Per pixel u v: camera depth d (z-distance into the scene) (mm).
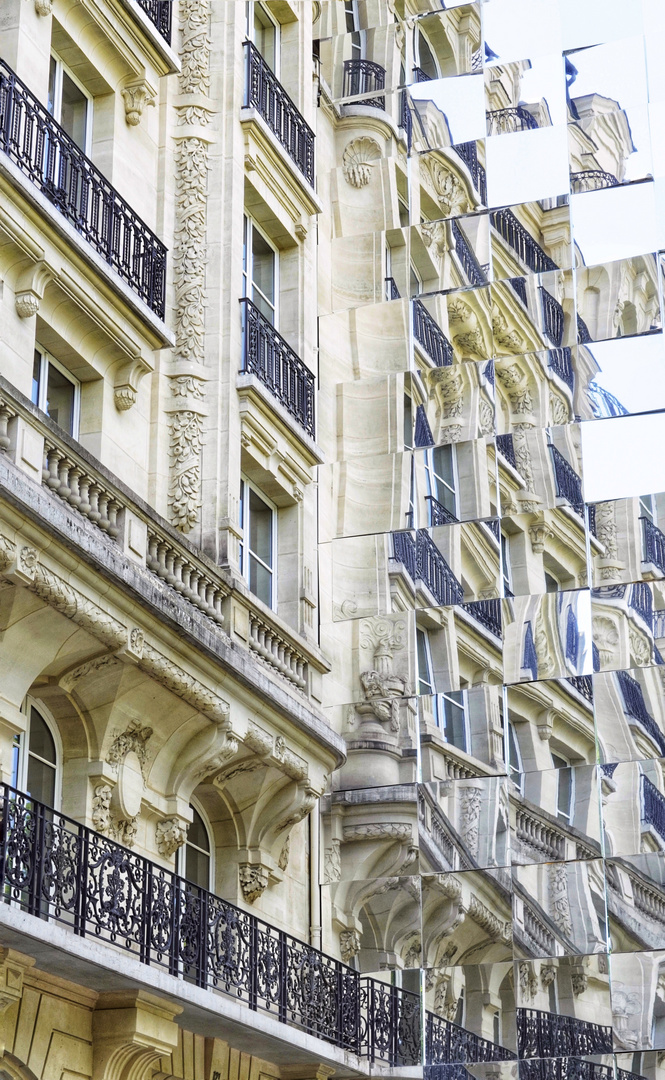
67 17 19109
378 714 23781
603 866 21828
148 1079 17656
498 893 22328
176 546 18609
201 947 17578
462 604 23750
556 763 22500
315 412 23781
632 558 22844
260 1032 18625
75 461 16609
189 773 18984
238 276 21531
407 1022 22203
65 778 17438
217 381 20594
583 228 24500
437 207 25688
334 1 26953
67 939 14688
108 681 17266
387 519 24547
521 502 23766
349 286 25844
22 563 15031
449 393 24750
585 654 22719
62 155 17984
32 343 17094
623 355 23672
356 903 23016
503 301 24781
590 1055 21188
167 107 21547
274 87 23672
